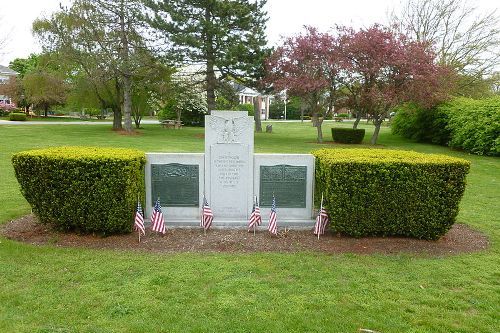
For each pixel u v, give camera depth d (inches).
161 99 1295.5
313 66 891.4
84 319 162.4
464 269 219.6
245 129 291.0
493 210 358.3
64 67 1109.1
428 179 251.8
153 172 291.3
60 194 252.5
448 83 906.7
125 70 1023.0
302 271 212.4
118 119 1200.8
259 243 255.3
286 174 294.7
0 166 516.1
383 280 203.6
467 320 167.2
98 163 248.5
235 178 294.2
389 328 160.2
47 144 796.0
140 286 191.0
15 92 1961.1
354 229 260.8
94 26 1002.1
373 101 856.9
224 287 191.6
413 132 1016.9
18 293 181.8
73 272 205.3
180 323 160.2
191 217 295.1
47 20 1076.5
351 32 900.0
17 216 303.1
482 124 758.5
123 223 257.9
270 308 173.6
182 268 212.7
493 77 1130.7
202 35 953.5
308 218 297.3
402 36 871.1
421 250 247.8
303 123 2087.8
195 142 908.6
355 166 251.9
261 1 952.9
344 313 170.7
